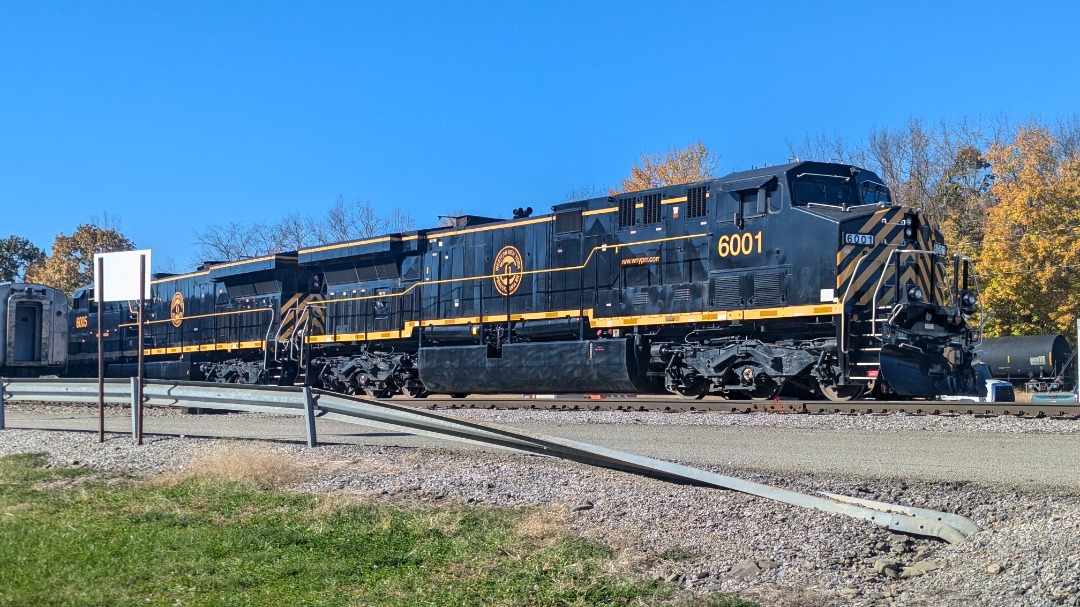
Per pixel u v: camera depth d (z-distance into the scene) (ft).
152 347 112.27
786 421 45.80
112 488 33.06
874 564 22.59
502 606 20.27
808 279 55.21
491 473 32.65
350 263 86.33
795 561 22.86
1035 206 119.03
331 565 22.94
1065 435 37.37
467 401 63.41
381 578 22.18
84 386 48.88
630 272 64.69
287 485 32.76
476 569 22.58
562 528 25.98
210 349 100.99
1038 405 47.06
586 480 30.66
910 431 40.52
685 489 28.60
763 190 57.82
